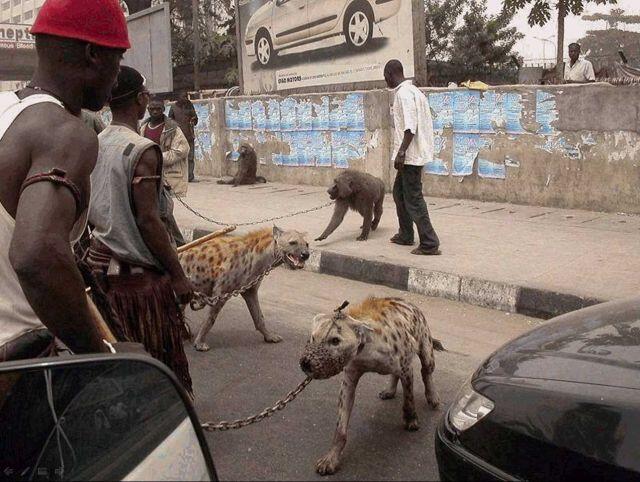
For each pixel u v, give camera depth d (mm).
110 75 2217
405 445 3881
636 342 3025
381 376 4836
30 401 1807
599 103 9164
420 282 6918
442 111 10797
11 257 1806
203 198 12109
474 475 2814
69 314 1869
